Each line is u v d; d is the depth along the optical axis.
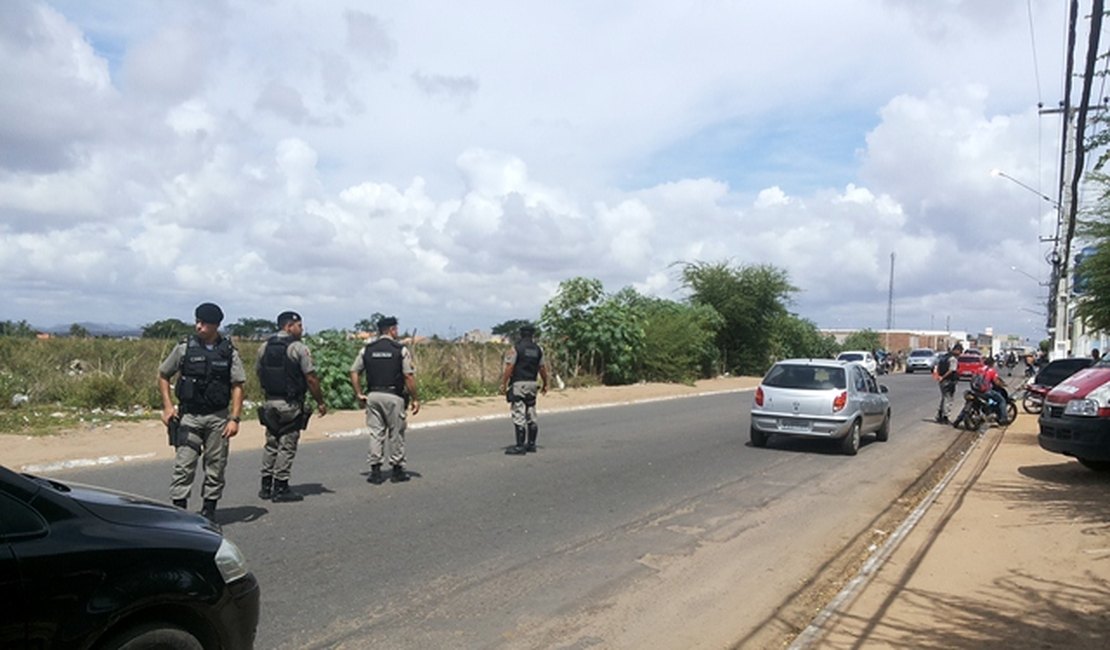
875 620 5.90
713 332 41.69
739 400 28.38
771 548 8.22
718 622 6.09
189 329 23.34
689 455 14.24
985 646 5.41
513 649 5.42
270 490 9.57
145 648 3.69
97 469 11.41
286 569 6.88
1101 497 10.32
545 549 7.82
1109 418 10.88
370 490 10.23
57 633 3.43
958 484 11.58
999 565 7.31
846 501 10.73
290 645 5.32
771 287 45.56
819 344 57.81
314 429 16.16
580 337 31.05
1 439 13.15
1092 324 17.66
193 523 4.24
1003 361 74.25
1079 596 6.43
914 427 20.59
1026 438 17.31
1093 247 16.94
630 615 6.15
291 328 9.38
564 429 17.88
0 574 3.30
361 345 20.69
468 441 15.38
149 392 17.47
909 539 8.28
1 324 23.80
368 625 5.73
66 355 19.53
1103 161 12.27
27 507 3.54
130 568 3.69
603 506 9.81
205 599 3.93
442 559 7.36
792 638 5.81
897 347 105.56
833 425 14.73
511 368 13.96
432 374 24.27
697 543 8.28
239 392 7.98
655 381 34.75
